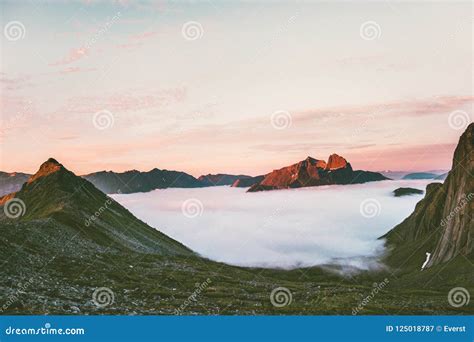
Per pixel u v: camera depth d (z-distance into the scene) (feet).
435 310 319.27
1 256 297.12
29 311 215.92
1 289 239.50
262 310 271.28
